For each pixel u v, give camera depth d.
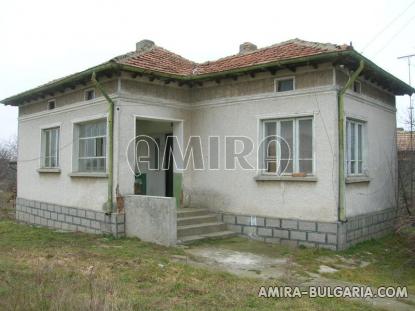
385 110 13.45
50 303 5.34
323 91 10.41
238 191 11.97
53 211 14.34
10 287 6.09
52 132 15.05
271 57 11.59
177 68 13.09
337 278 8.23
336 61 10.07
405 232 12.06
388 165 13.50
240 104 11.99
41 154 15.37
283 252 10.12
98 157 12.49
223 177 12.32
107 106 11.86
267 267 8.80
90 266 8.13
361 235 11.34
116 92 11.51
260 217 11.45
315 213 10.51
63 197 13.80
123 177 11.49
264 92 11.49
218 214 12.34
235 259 9.41
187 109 13.11
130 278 7.38
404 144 17.25
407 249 10.66
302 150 10.91
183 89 13.04
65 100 13.89
